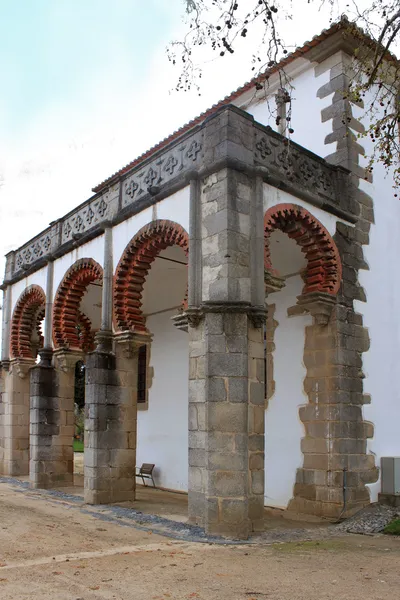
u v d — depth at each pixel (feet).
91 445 38.27
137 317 39.83
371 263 40.60
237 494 28.17
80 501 39.17
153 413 54.60
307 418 38.06
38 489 45.27
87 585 19.34
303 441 38.06
